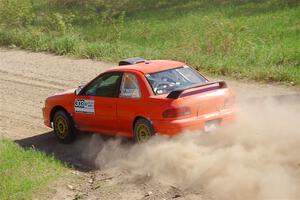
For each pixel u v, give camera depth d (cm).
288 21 5753
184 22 6325
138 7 7819
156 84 2450
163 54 4662
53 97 2873
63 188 2220
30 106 3594
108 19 7356
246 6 6775
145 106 2405
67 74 4353
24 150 2653
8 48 5759
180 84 2478
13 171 2339
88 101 2677
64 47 5250
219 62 4169
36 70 4622
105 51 4941
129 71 2530
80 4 8356
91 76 4212
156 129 2366
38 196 2153
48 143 2867
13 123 3275
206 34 4931
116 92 2555
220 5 7075
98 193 2142
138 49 5016
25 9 6831
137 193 2095
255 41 5056
